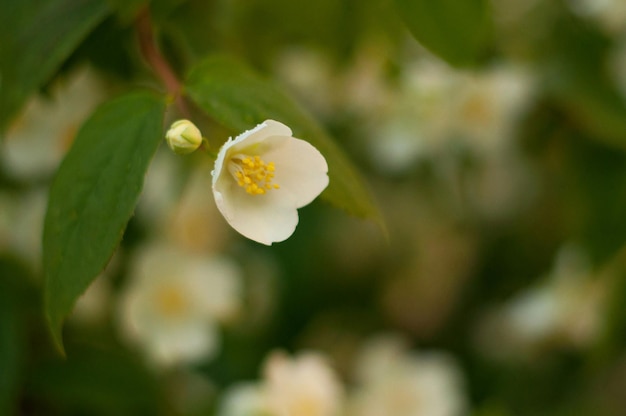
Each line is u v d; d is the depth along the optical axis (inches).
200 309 20.8
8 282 19.2
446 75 22.5
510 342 26.1
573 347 24.2
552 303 22.1
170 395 21.0
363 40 20.6
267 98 15.5
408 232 27.7
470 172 24.8
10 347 18.6
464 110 23.1
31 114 19.6
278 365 19.8
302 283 24.2
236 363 22.3
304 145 15.1
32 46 16.6
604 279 21.5
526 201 26.1
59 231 14.9
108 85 19.4
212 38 18.8
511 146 23.7
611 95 21.6
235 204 15.1
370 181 25.6
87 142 15.2
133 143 15.1
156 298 20.5
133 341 20.4
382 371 21.7
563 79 21.8
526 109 22.9
